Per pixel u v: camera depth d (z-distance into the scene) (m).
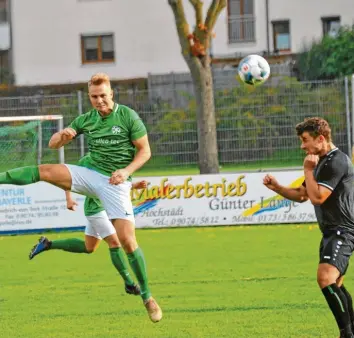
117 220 16.58
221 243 29.77
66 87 72.56
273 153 44.50
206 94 42.59
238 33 86.31
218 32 86.25
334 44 69.75
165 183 34.69
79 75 87.62
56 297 20.64
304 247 28.05
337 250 14.35
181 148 44.97
